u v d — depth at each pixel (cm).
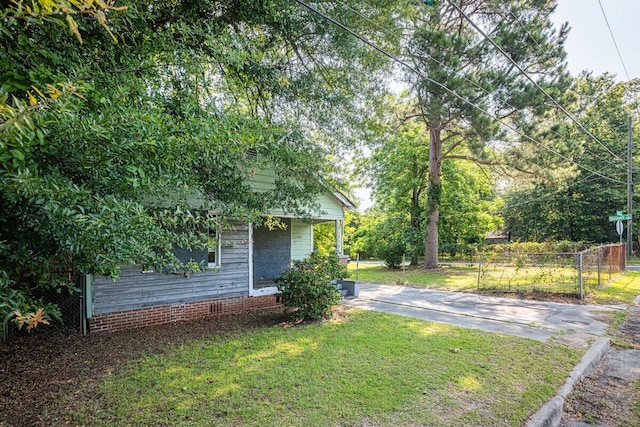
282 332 612
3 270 193
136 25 359
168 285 705
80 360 482
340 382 389
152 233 268
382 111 823
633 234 2334
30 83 199
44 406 346
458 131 1423
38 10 136
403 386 377
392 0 602
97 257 244
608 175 2342
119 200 245
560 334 576
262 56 533
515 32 1049
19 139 147
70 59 274
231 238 796
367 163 2019
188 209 365
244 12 491
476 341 536
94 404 348
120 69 340
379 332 596
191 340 575
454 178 1958
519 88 1098
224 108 417
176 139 294
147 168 276
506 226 2970
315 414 320
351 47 609
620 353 507
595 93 2458
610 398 374
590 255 1012
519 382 387
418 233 1903
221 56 437
